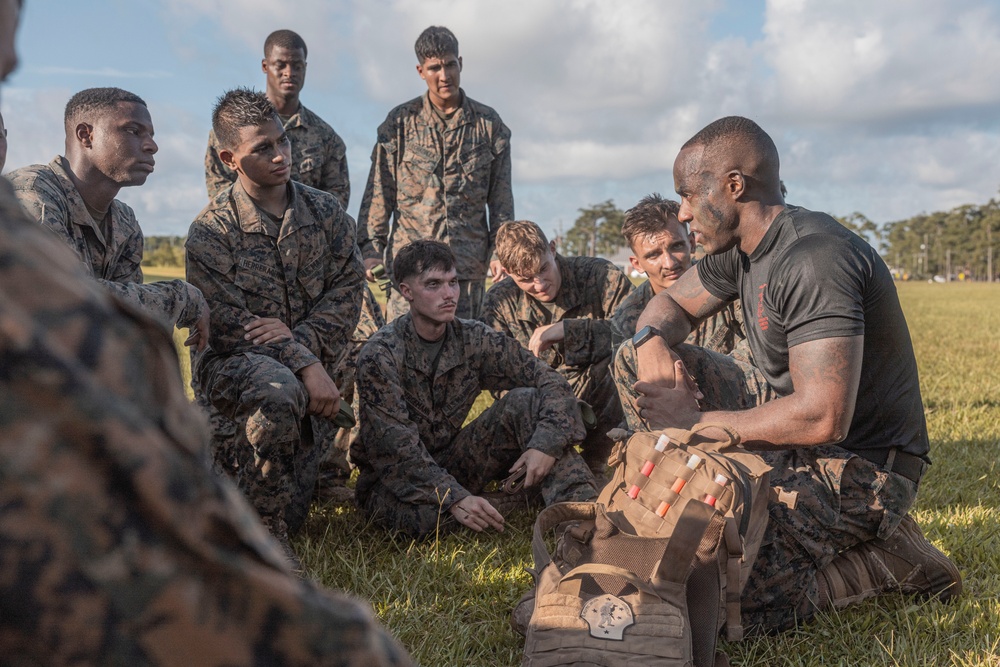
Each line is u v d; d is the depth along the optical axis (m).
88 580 0.49
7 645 0.49
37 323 0.50
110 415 0.50
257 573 0.55
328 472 3.94
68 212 2.76
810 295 2.15
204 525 0.54
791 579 2.33
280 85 4.79
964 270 135.62
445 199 5.43
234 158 3.18
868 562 2.50
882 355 2.33
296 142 4.89
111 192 2.90
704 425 2.26
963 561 2.85
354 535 3.23
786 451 2.42
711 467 2.13
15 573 0.48
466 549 3.05
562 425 3.28
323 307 3.39
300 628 0.56
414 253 3.32
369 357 3.28
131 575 0.50
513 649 2.28
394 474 3.21
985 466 4.02
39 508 0.48
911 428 2.41
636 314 3.68
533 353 3.85
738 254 2.56
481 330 3.55
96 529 0.49
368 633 0.60
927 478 3.79
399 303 5.50
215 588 0.54
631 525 2.16
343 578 2.77
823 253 2.15
